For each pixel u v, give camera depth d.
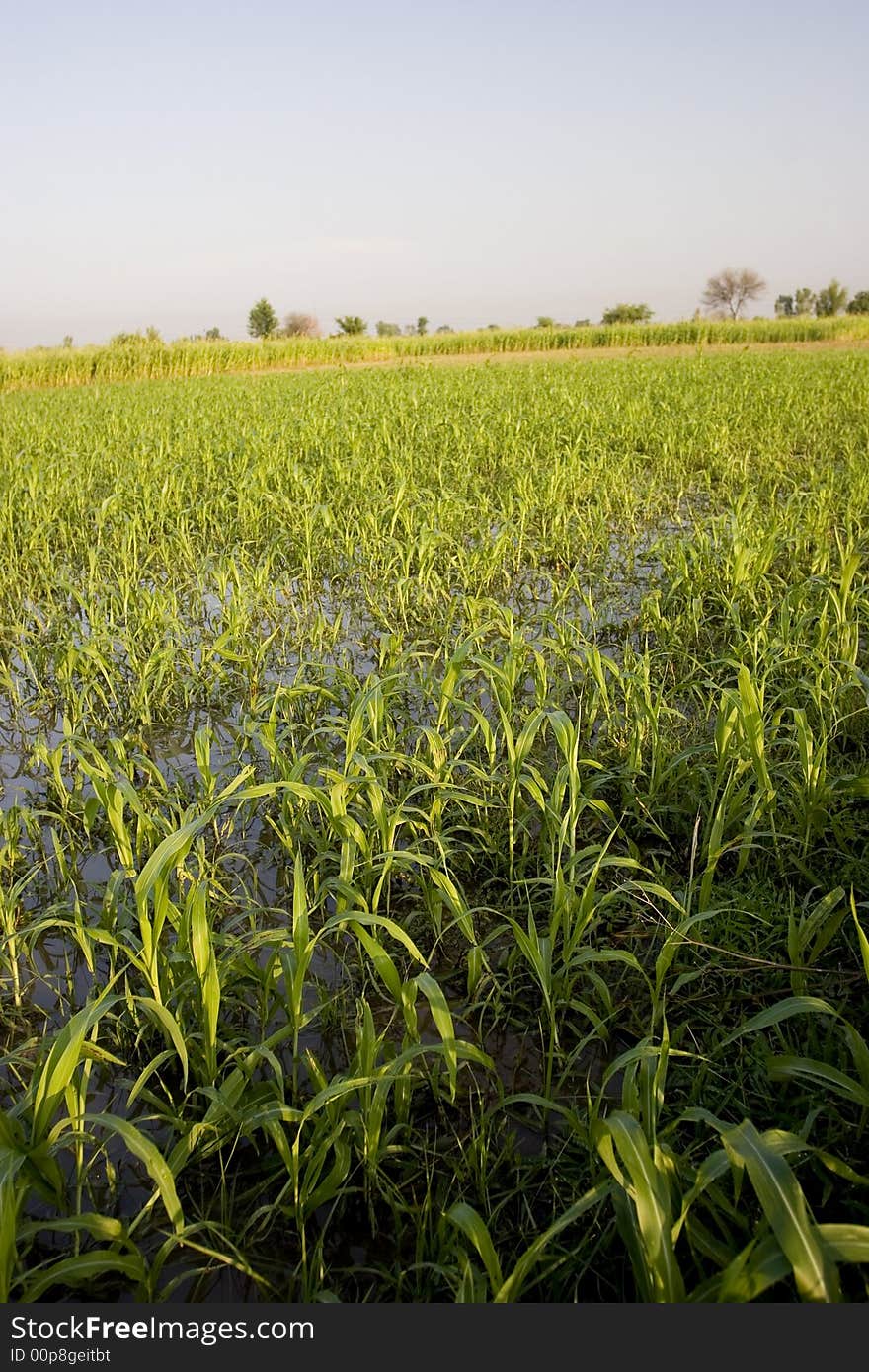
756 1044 2.70
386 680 4.20
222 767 4.61
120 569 8.12
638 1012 3.01
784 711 4.47
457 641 6.13
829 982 2.96
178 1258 2.27
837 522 8.38
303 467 11.23
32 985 3.30
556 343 43.19
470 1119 2.63
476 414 15.05
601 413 14.31
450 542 7.67
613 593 7.29
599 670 4.63
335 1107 2.32
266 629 6.91
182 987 2.74
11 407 21.03
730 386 17.92
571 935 2.85
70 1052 2.05
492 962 3.29
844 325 41.81
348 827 3.12
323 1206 2.38
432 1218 2.32
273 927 3.52
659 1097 2.07
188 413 16.89
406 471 10.81
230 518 9.45
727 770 3.95
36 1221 2.02
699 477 11.27
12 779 4.83
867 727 4.63
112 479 11.34
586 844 3.91
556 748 4.79
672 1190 1.94
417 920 3.48
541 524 9.20
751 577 6.47
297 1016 2.50
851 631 5.21
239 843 4.12
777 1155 1.64
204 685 5.61
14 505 9.62
